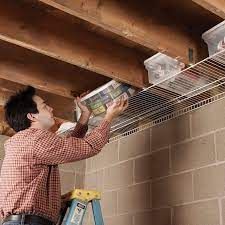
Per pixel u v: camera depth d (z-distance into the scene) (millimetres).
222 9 1885
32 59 2717
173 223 2607
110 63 2482
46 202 1997
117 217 3076
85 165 3631
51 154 2002
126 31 2074
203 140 2580
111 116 2256
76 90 2842
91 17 1961
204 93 2582
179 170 2680
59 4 1858
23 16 2217
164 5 2229
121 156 3232
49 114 2277
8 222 1929
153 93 2633
